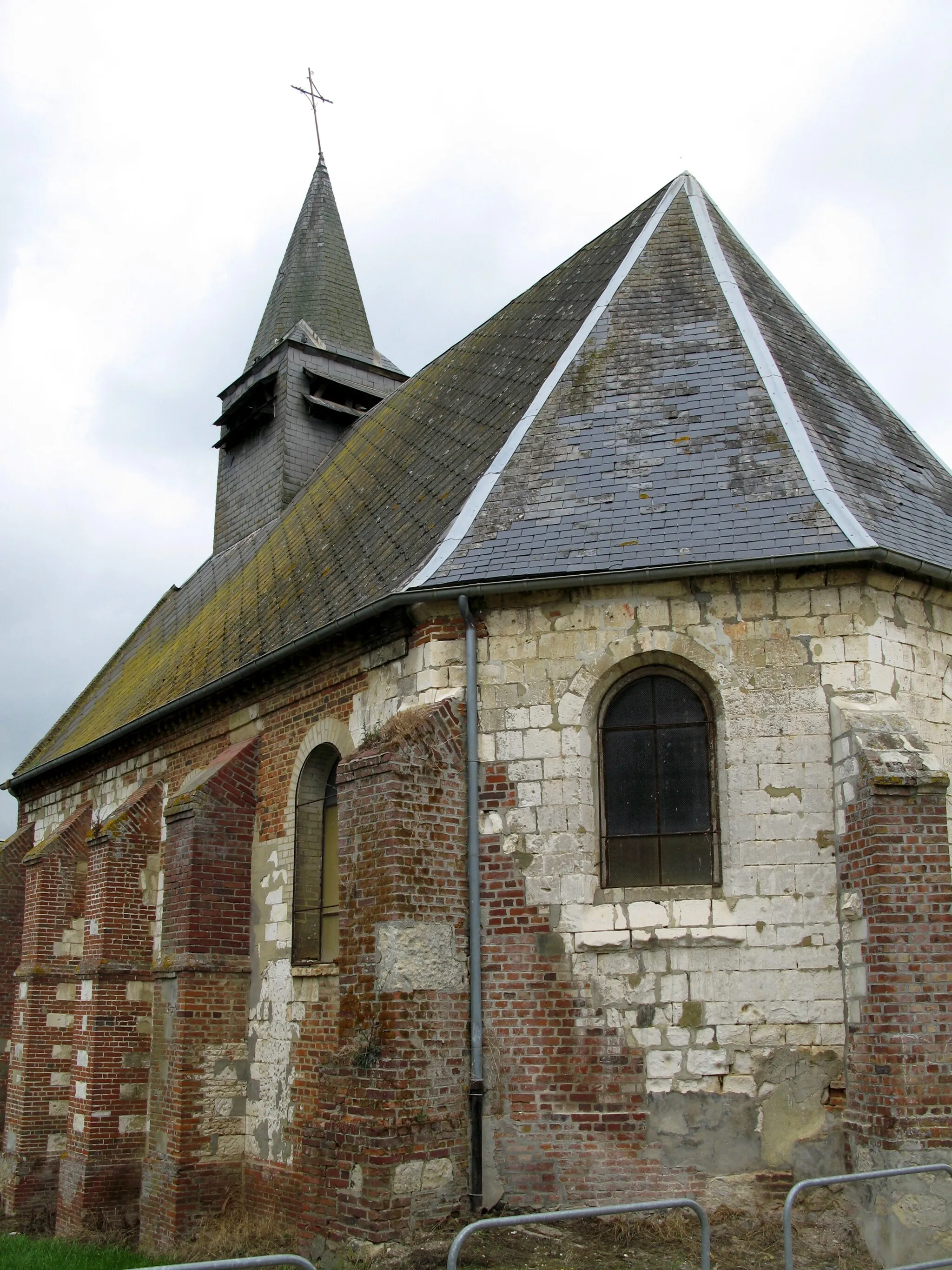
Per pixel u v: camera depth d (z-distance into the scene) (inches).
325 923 490.3
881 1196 338.6
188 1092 500.4
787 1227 268.5
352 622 457.4
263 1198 483.5
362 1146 375.6
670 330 515.8
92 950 618.2
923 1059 342.3
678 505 431.5
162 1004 530.0
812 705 395.2
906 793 361.4
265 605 637.9
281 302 974.4
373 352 970.1
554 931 397.4
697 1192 368.2
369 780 406.3
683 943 386.6
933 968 348.5
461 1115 385.1
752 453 446.3
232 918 529.0
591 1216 251.6
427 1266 345.7
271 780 534.6
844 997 371.2
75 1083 612.1
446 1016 389.4
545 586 414.0
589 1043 386.9
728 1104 373.1
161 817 638.5
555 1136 382.0
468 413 591.8
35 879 728.3
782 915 381.7
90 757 754.8
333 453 827.4
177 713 624.7
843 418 493.4
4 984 831.1
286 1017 491.8
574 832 403.2
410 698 437.4
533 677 418.6
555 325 587.5
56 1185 681.6
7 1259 442.6
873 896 358.0
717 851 398.6
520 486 462.6
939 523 459.2
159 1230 495.2
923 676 408.5
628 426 474.3
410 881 393.1
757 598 407.2
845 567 400.8
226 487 938.1
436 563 440.8
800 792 389.4
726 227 597.0
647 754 412.5
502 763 414.6
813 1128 365.7
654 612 413.4
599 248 649.0
